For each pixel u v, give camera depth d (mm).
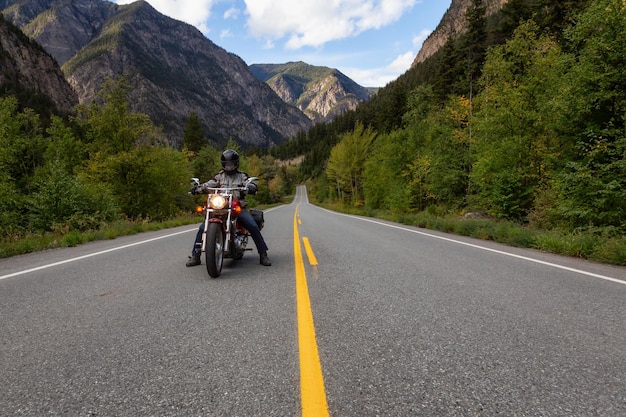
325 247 7219
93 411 1618
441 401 1683
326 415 1556
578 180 9078
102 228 11500
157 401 1689
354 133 46656
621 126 9664
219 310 3121
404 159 28641
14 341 2480
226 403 1662
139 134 20281
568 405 1656
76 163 27188
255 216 5383
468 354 2217
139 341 2447
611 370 2020
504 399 1703
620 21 9148
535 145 13797
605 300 3457
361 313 3020
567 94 10352
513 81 15039
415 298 3492
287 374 1945
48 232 10508
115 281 4301
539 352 2256
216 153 45156
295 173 164375
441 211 21875
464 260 5699
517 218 13961
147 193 20969
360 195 46750
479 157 15648
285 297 3512
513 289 3865
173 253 6602
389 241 8281
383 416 1556
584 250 6375
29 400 1718
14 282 4309
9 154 20625
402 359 2139
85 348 2344
